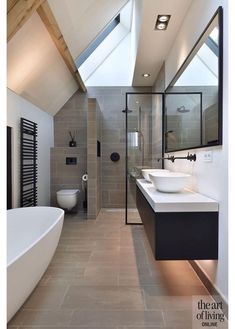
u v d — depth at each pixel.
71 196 4.16
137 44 3.27
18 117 3.10
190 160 2.33
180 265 2.31
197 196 1.91
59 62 3.37
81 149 4.62
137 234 3.23
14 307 1.44
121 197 4.76
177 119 2.88
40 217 2.57
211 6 1.86
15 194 3.00
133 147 4.54
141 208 2.72
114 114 4.80
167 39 3.03
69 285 1.94
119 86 4.82
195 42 2.27
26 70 2.86
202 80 2.02
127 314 1.58
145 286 1.92
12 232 2.40
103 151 4.77
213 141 1.75
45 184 4.32
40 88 3.49
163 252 1.64
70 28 2.96
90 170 4.07
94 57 4.73
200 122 2.06
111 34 4.71
